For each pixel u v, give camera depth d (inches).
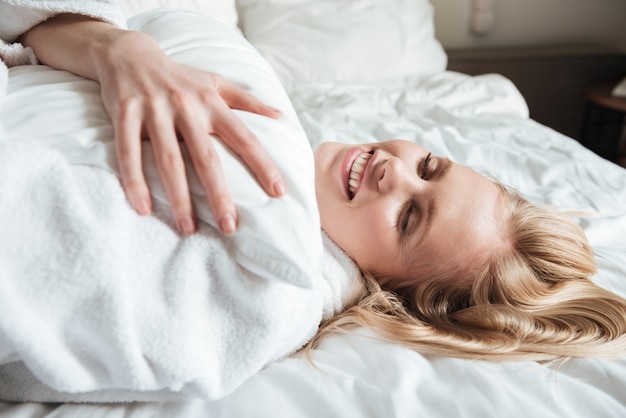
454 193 35.1
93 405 24.3
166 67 23.2
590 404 26.3
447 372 28.2
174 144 21.2
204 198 21.6
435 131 57.2
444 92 69.4
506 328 32.7
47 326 19.5
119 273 20.1
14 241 19.2
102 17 27.2
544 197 47.5
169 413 24.1
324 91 67.9
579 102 94.9
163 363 21.1
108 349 20.4
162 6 55.6
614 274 38.0
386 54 74.9
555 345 31.0
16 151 19.5
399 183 34.8
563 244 36.8
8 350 20.4
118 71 22.9
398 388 25.9
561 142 58.7
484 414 25.1
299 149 25.1
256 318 22.9
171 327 21.2
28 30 27.8
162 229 21.6
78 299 19.7
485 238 34.9
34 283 19.4
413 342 31.1
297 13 74.2
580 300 34.4
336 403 25.1
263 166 22.1
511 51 96.1
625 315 33.0
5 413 23.2
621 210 47.4
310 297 25.7
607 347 31.0
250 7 75.1
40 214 19.6
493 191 37.1
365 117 61.1
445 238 34.4
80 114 23.0
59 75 25.9
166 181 20.9
